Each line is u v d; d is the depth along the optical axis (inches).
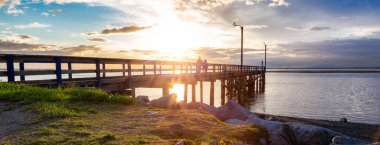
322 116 1067.9
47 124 252.4
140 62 674.2
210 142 219.8
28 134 224.2
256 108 1267.2
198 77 1056.8
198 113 335.3
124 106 362.9
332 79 4569.4
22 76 429.7
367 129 631.2
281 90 2331.4
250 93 1993.1
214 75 1220.5
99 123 262.4
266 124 353.4
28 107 311.4
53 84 458.9
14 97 354.9
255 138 278.5
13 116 281.0
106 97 392.8
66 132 230.2
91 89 422.3
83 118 279.1
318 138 358.3
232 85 1541.6
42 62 438.6
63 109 306.7
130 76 630.5
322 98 1691.7
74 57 489.4
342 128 637.3
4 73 395.2
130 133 231.5
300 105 1373.0
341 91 2213.3
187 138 231.9
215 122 304.5
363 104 1424.7
